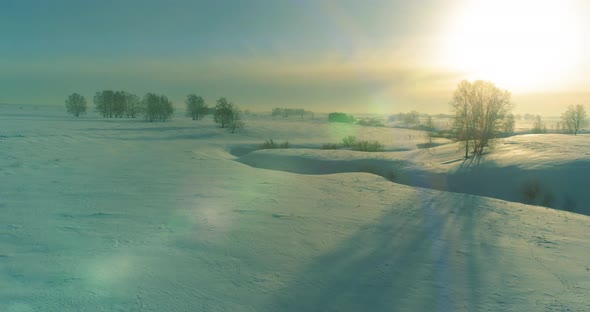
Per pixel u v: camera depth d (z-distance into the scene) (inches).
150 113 4158.5
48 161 1075.3
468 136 1314.0
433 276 303.7
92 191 647.8
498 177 962.1
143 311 227.9
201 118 4995.1
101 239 373.7
